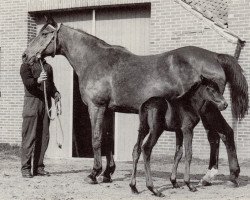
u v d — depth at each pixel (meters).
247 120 14.55
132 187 9.30
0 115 18.03
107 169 10.87
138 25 16.22
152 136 9.12
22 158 11.33
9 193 9.39
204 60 9.87
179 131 9.74
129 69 10.27
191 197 9.00
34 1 17.61
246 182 10.78
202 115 9.80
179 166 13.73
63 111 17.33
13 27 17.97
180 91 9.85
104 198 8.92
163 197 9.02
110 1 16.27
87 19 17.03
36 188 9.94
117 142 16.28
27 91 11.35
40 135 11.61
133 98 10.16
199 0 15.97
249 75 14.70
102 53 10.71
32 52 11.37
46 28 11.44
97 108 10.57
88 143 17.91
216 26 14.80
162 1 15.59
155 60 10.16
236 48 14.48
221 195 9.20
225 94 14.48
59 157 17.17
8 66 17.98
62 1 17.06
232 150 9.98
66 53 11.27
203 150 14.84
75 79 17.53
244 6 14.88
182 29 15.29
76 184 10.48
